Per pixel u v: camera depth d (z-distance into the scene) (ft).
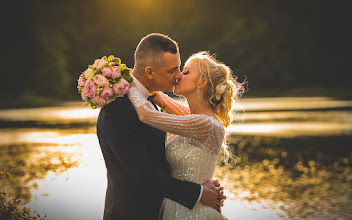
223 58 157.79
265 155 28.22
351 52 162.09
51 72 120.47
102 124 7.96
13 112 69.31
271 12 164.96
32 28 126.11
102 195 18.25
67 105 88.02
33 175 22.25
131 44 146.10
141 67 8.37
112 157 8.00
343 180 21.06
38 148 31.37
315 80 158.20
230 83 9.27
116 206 7.92
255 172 23.06
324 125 45.75
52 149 30.86
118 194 7.92
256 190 19.15
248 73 154.81
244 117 54.49
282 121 49.57
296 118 53.06
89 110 71.10
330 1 164.66
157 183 7.63
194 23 160.04
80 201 17.31
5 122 51.88
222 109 9.04
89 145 32.65
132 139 7.69
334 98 103.71
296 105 77.87
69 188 19.48
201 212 8.14
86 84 7.84
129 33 147.54
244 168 24.14
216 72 8.80
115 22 146.51
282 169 23.89
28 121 52.75
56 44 127.75
